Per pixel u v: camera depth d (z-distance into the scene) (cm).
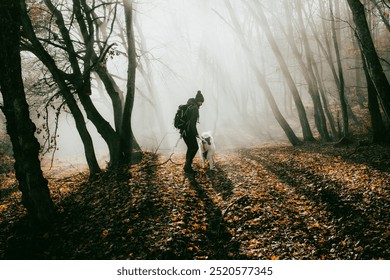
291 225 648
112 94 1190
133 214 683
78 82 1038
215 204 749
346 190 773
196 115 908
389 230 575
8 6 612
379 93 1148
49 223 681
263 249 572
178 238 595
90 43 1083
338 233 598
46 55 913
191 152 933
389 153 1081
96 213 711
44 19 1270
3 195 1154
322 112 1950
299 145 1791
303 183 882
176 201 744
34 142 669
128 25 1072
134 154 1202
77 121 992
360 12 1114
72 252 582
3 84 638
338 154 1251
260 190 828
